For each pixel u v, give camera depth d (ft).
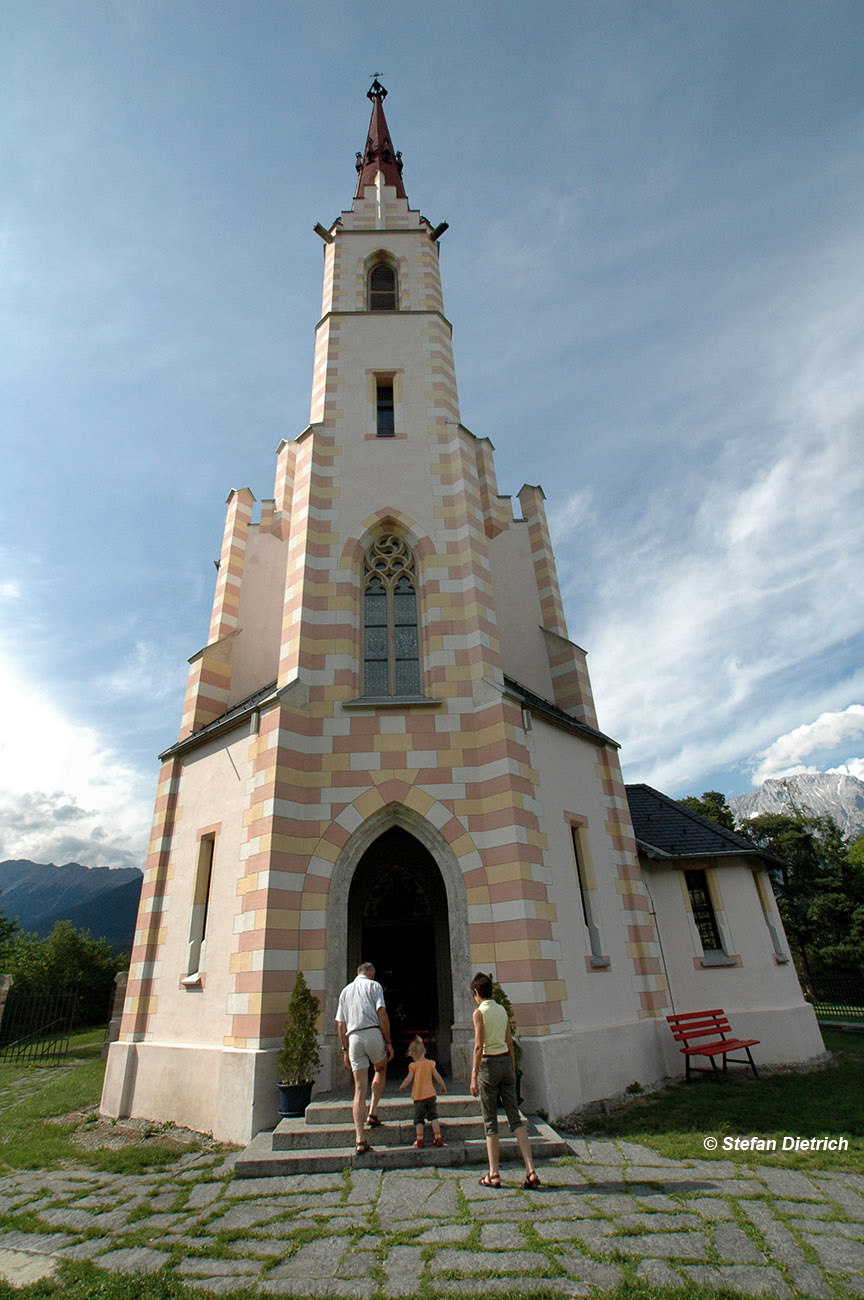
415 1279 15.72
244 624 53.21
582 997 35.60
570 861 39.45
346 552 43.42
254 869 33.40
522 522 61.98
